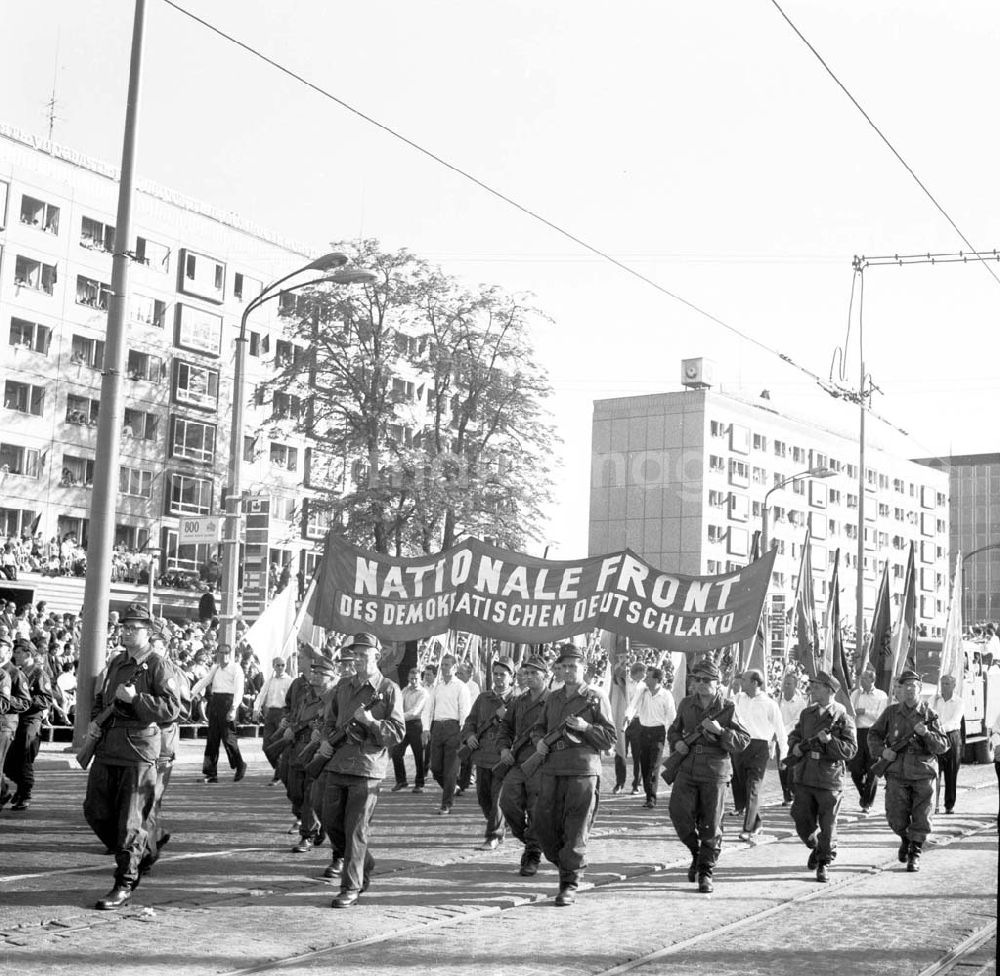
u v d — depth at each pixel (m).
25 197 54.53
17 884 9.85
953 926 9.28
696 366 96.62
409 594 16.09
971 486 149.50
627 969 7.64
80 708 21.11
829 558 107.94
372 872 11.20
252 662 26.94
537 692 11.48
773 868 12.27
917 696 12.33
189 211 62.38
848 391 40.53
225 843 12.64
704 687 10.93
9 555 39.47
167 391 60.44
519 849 13.10
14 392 53.97
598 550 98.12
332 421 49.69
